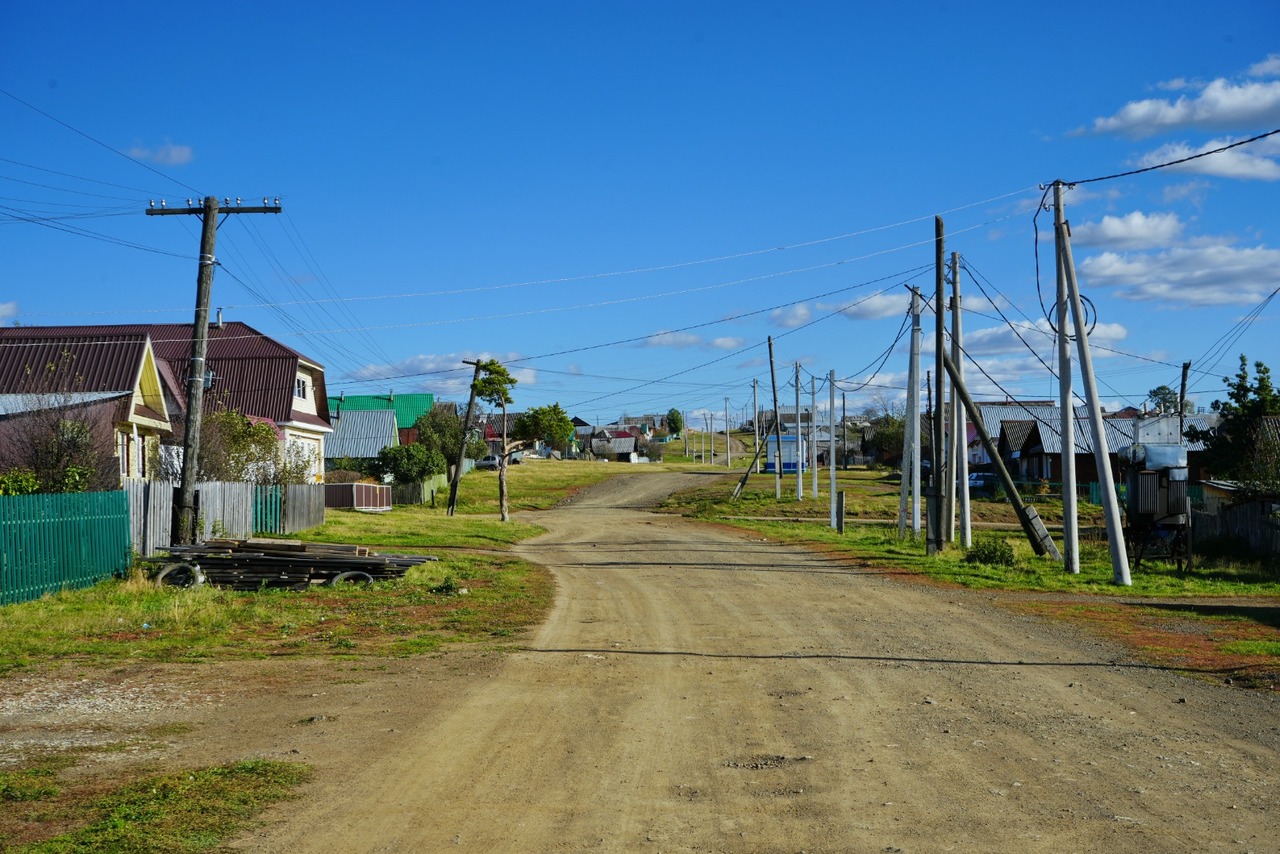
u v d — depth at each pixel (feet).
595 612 53.72
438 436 248.11
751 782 22.41
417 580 65.57
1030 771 23.15
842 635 45.37
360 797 21.44
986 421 248.93
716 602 58.29
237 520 87.20
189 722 28.71
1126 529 86.79
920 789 21.74
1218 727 27.53
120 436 96.73
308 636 45.21
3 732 27.53
